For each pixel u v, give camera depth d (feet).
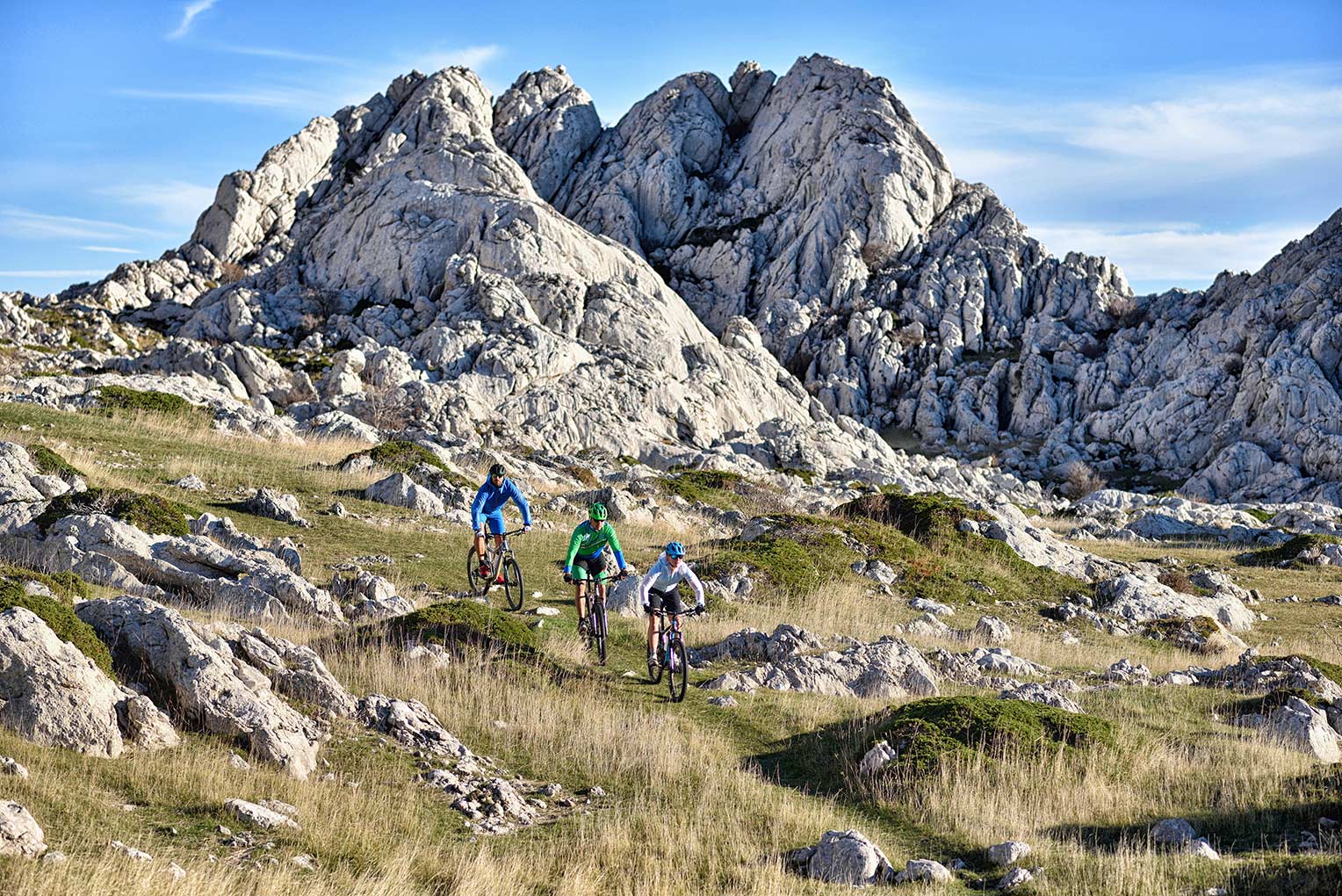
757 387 276.21
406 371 223.10
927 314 392.47
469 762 39.42
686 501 130.11
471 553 64.28
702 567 83.51
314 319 284.61
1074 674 65.41
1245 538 157.38
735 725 47.11
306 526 77.82
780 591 81.15
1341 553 124.67
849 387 364.38
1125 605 90.58
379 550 74.79
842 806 38.75
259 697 37.35
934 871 31.17
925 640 72.13
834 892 29.63
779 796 38.75
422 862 30.27
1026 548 105.50
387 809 33.78
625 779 39.70
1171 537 159.94
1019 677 62.49
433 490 99.45
